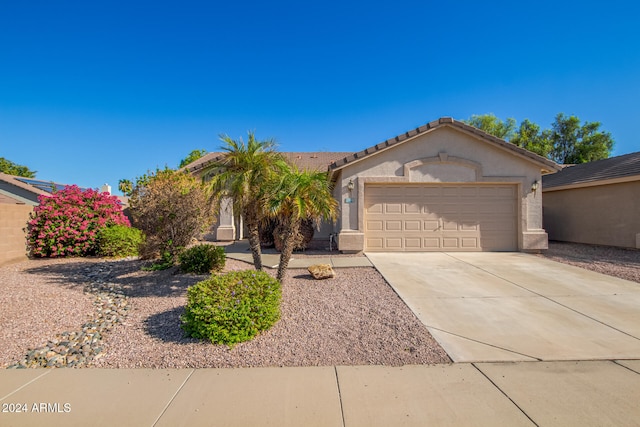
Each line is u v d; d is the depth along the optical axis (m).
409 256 11.33
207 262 8.61
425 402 3.22
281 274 6.93
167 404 3.21
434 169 12.08
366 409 3.12
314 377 3.71
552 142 36.22
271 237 14.07
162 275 8.40
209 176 7.42
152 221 8.80
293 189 6.39
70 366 3.99
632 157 14.20
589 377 3.67
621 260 10.63
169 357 4.19
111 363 4.06
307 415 3.04
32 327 5.15
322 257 11.16
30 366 4.02
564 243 15.48
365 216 12.20
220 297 4.72
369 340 4.65
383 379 3.66
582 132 35.41
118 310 6.00
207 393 3.40
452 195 12.25
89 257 11.80
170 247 9.09
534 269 9.23
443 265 9.74
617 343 4.52
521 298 6.57
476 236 12.29
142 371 3.87
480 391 3.41
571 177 15.91
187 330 4.76
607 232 13.70
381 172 12.02
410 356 4.19
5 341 4.65
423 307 6.03
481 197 12.29
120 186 10.43
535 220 12.16
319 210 6.75
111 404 3.21
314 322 5.28
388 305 6.12
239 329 4.58
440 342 4.58
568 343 4.54
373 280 7.98
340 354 4.25
